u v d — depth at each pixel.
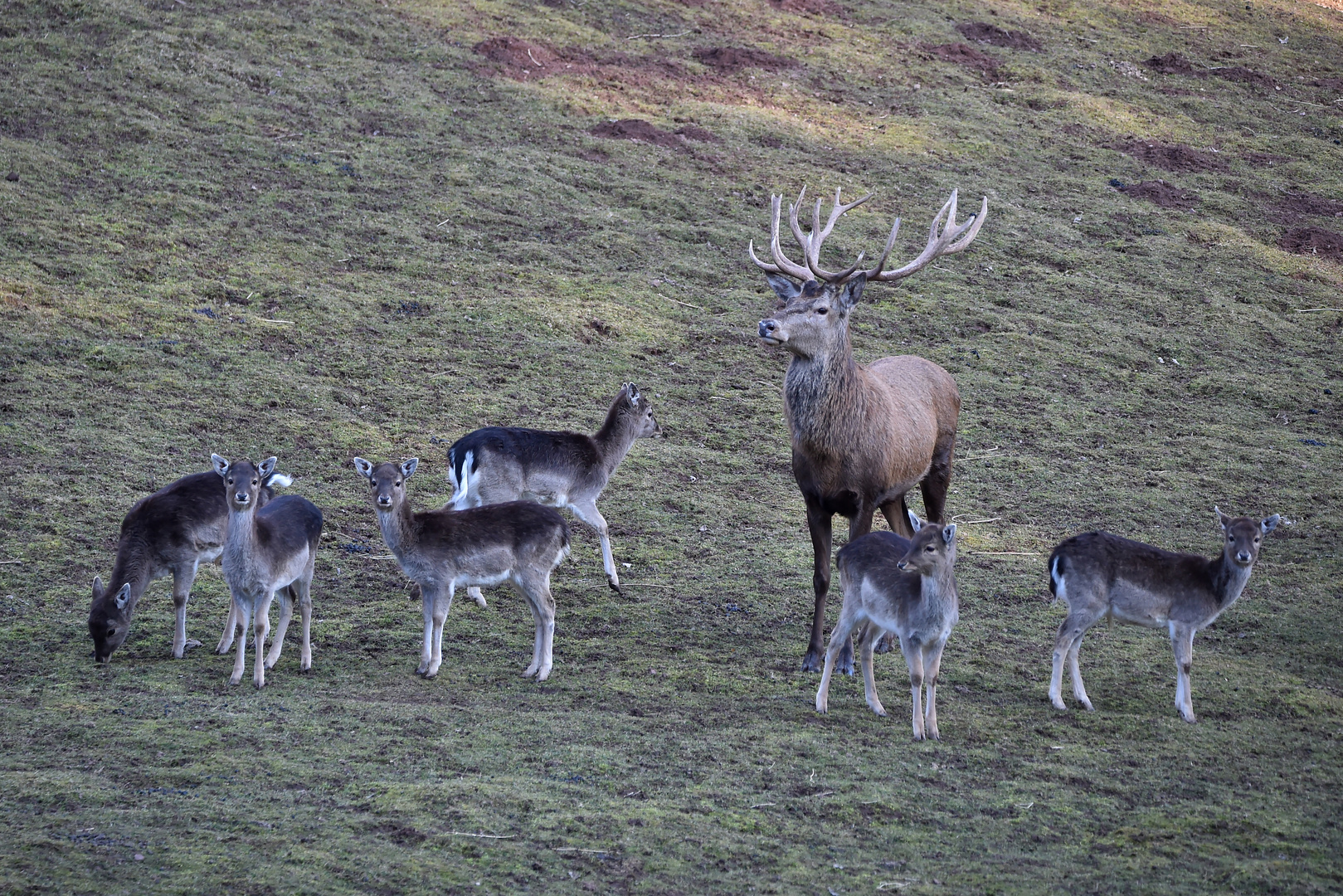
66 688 14.22
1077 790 12.80
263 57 40.16
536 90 41.84
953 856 11.15
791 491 24.73
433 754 12.68
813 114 43.78
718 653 17.06
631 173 37.94
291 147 35.78
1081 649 17.73
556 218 35.00
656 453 25.56
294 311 28.72
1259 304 35.94
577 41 46.22
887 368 19.31
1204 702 15.81
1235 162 44.97
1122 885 10.66
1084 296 35.06
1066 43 53.59
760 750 13.35
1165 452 27.66
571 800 11.69
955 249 19.09
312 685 14.87
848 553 14.97
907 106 45.56
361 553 20.12
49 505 20.08
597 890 10.09
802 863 10.80
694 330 31.09
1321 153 46.22
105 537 19.45
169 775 11.70
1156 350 32.88
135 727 12.90
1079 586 15.38
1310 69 54.28
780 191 38.12
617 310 31.16
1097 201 40.56
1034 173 41.97
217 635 16.64
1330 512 24.86
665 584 19.92
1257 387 31.22
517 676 15.71
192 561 15.91
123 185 32.38
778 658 16.97
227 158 34.59
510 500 17.69
